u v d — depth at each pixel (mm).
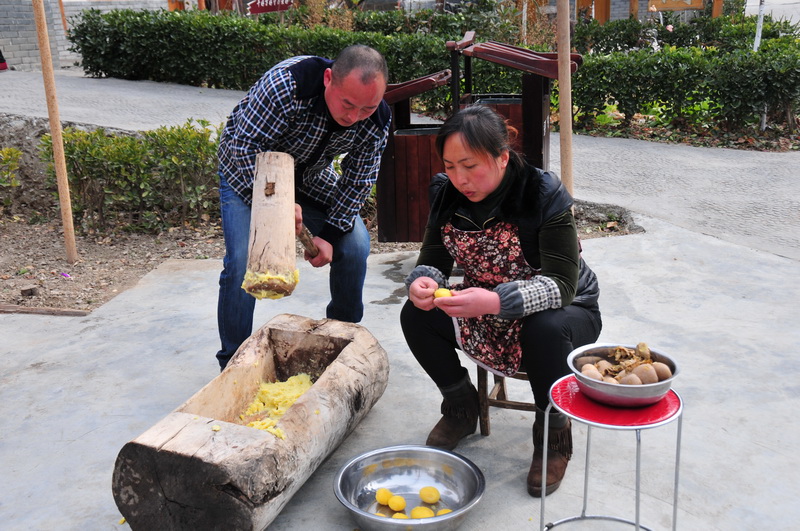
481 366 2842
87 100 9617
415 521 2281
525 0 12234
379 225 5102
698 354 3738
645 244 5516
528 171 2521
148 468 2256
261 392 3053
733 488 2674
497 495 2680
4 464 2967
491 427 3164
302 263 5539
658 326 4090
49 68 5164
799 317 4156
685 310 4309
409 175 4941
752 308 4309
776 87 8836
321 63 3039
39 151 6812
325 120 3062
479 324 2727
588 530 2469
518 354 2748
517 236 2582
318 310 4578
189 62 11625
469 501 2426
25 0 13766
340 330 3166
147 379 3688
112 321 4477
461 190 2469
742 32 14859
